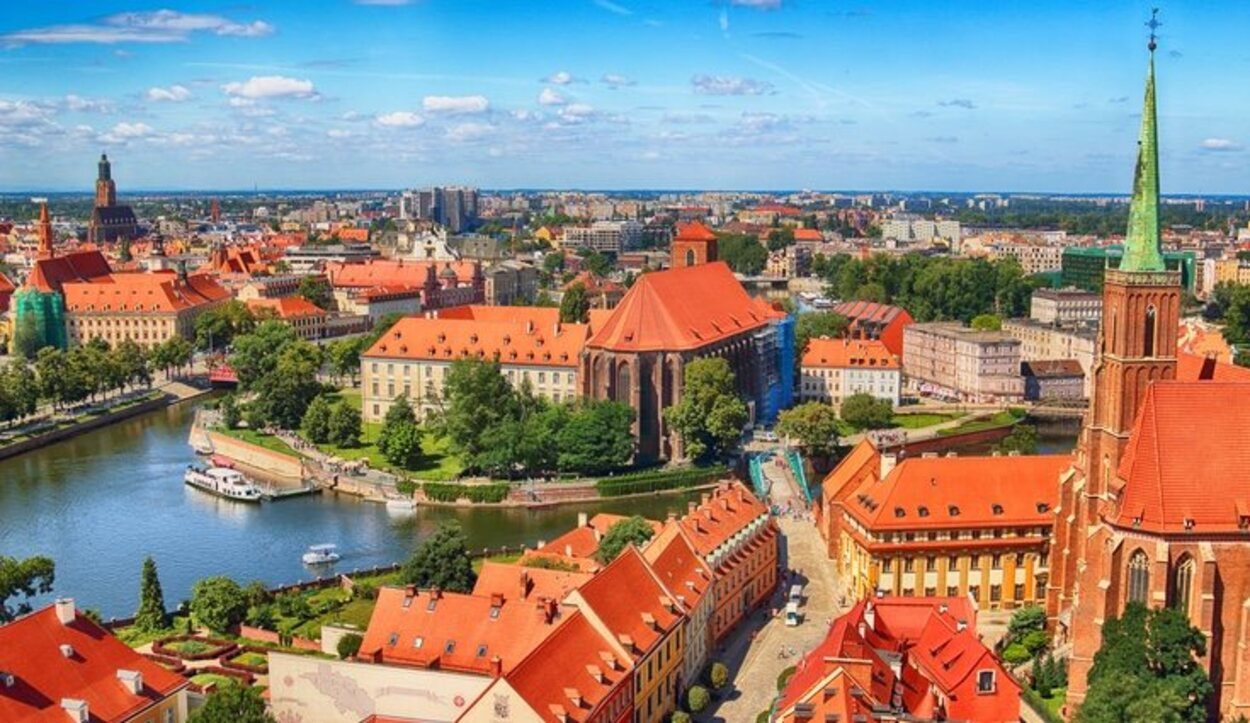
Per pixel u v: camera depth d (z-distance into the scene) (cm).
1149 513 15238
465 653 14525
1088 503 17012
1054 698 15925
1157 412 15600
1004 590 19962
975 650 14050
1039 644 17412
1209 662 15150
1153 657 14562
